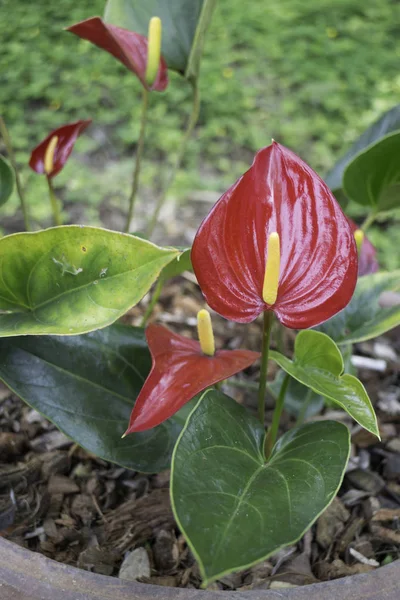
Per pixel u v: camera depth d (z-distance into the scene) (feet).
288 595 1.63
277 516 1.53
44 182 4.13
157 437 1.96
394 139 2.05
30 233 1.68
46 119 4.66
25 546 2.09
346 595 1.64
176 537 2.13
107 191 4.11
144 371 2.01
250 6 6.28
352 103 5.04
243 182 1.66
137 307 3.21
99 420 1.92
